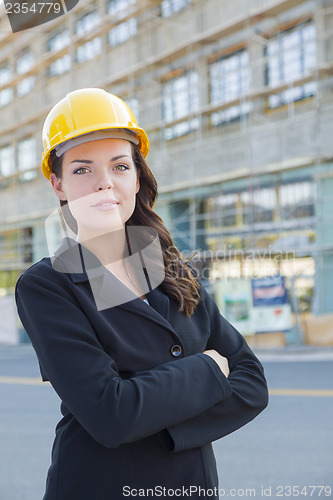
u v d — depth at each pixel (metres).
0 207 27.09
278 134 16.56
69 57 23.25
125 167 1.42
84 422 1.23
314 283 15.49
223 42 18.45
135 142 1.43
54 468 1.32
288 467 4.86
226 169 17.75
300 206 16.23
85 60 22.52
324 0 15.98
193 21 19.12
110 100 1.41
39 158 24.45
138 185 1.55
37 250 24.30
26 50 25.67
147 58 20.44
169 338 1.38
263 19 17.25
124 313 1.36
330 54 15.95
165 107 20.12
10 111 26.97
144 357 1.34
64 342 1.27
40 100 24.41
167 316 1.42
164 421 1.25
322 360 12.41
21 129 26.00
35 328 1.30
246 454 5.31
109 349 1.32
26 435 6.32
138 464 1.28
